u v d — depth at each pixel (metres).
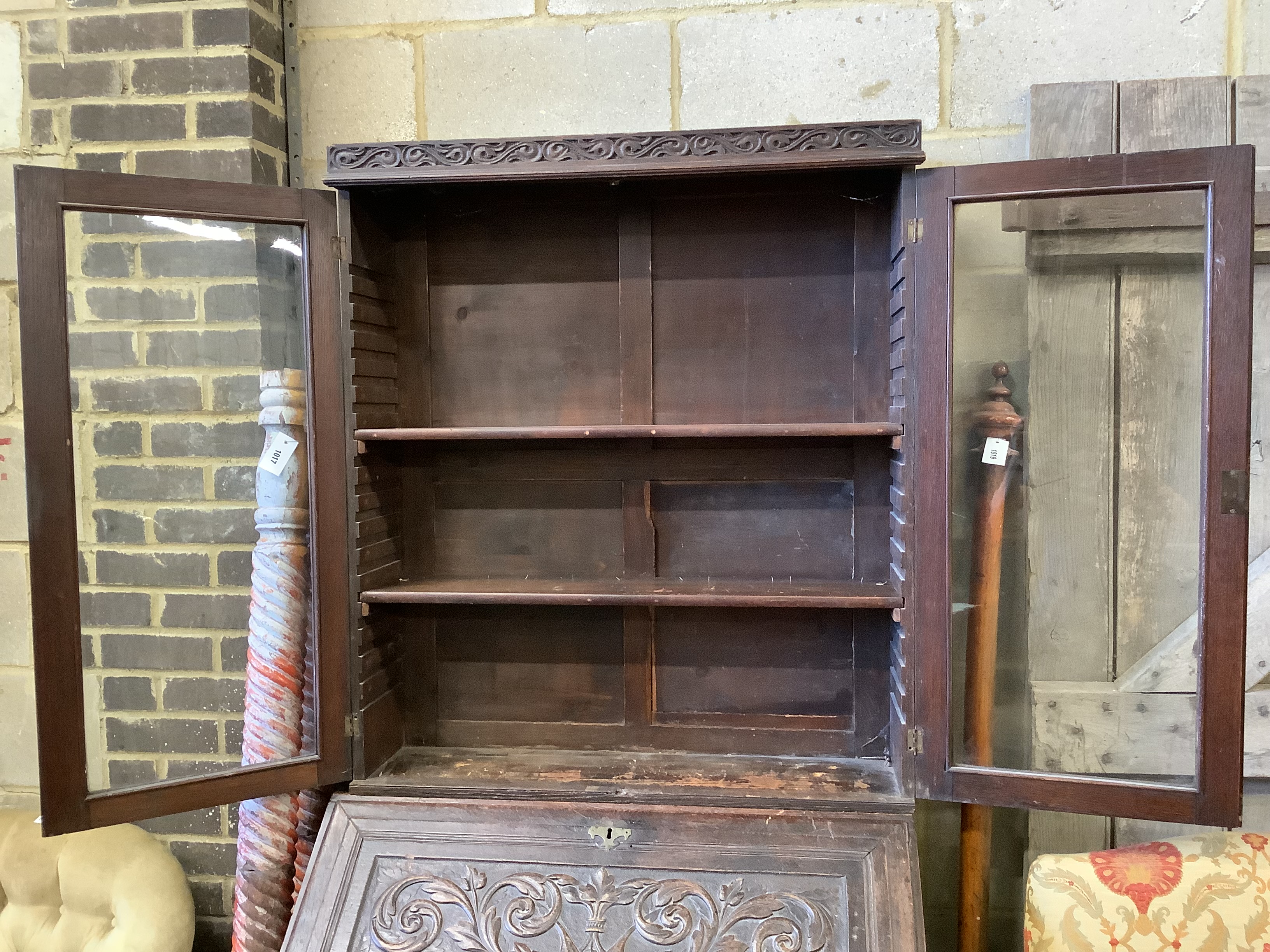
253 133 1.52
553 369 1.51
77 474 1.24
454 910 1.19
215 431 1.38
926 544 1.26
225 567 1.41
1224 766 1.18
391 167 1.28
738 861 1.22
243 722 1.42
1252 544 1.47
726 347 1.47
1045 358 1.31
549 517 1.53
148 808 1.25
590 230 1.48
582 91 1.59
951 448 1.25
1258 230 1.41
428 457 1.54
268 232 1.31
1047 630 1.32
